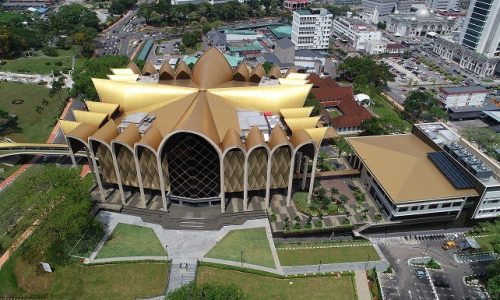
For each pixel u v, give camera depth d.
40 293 68.56
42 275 71.25
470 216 86.44
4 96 148.75
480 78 190.00
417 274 73.31
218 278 70.75
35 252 75.19
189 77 114.38
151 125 86.62
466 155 88.94
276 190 93.06
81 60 193.75
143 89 95.75
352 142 102.75
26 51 196.12
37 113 136.62
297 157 92.62
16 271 72.56
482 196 82.12
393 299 68.56
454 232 86.19
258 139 79.88
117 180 85.88
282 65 180.00
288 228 81.38
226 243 78.69
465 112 148.88
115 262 73.06
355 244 81.19
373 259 77.00
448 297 69.44
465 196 82.69
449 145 93.44
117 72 114.06
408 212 82.69
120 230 81.25
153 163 81.88
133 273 71.38
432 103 143.62
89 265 72.56
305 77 111.88
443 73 193.50
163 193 82.88
